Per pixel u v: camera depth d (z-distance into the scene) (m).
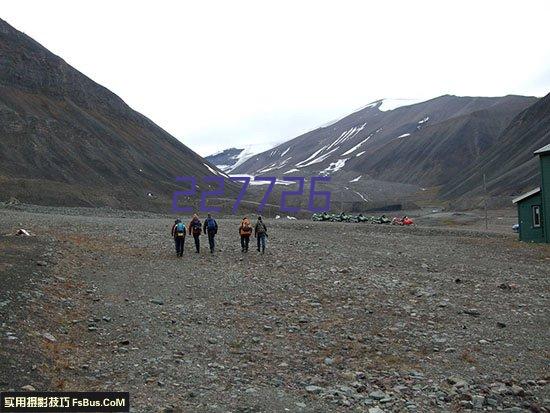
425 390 9.51
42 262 18.25
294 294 17.16
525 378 10.31
